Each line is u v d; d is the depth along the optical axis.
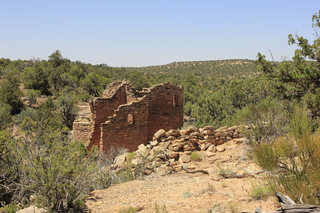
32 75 81.81
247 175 9.58
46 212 7.75
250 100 31.94
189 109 64.88
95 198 9.13
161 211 7.36
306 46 14.55
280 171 7.67
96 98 19.72
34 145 8.87
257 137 11.84
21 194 9.34
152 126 21.77
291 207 5.21
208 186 8.91
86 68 118.31
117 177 11.89
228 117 31.25
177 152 14.07
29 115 44.78
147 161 13.29
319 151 6.60
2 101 57.88
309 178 6.43
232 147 14.42
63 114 53.59
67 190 7.86
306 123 7.95
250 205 6.86
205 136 15.12
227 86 37.94
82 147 13.43
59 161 7.98
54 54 109.31
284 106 14.77
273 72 15.61
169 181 10.37
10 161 10.07
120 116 18.52
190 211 7.09
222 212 6.69
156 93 21.83
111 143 18.28
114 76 113.06
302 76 14.22
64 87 82.56
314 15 14.23
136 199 8.65
